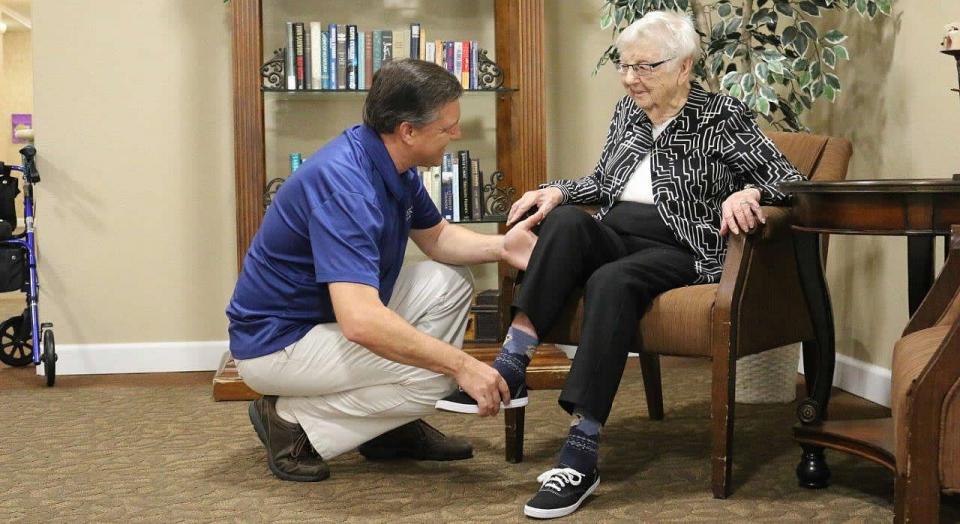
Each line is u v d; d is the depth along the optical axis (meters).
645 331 2.54
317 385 2.55
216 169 4.31
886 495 2.51
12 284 4.15
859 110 3.73
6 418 3.46
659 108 2.81
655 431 3.16
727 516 2.36
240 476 2.73
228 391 3.70
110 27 4.23
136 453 2.98
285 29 4.24
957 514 2.37
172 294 4.34
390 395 2.53
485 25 4.33
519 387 2.45
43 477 2.74
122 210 4.29
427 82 2.41
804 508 2.41
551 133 4.40
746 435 3.09
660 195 2.76
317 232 2.38
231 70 4.28
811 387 3.07
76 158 4.25
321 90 3.97
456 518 2.36
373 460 2.86
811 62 3.71
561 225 2.51
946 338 1.80
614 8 3.83
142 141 4.28
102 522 2.37
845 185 2.31
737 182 2.83
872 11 3.39
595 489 2.54
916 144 3.36
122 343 4.32
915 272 2.66
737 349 2.48
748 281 2.52
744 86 3.53
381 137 2.47
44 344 4.02
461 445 2.85
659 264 2.57
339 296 2.33
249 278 2.58
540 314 2.46
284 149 4.24
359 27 4.28
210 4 4.26
